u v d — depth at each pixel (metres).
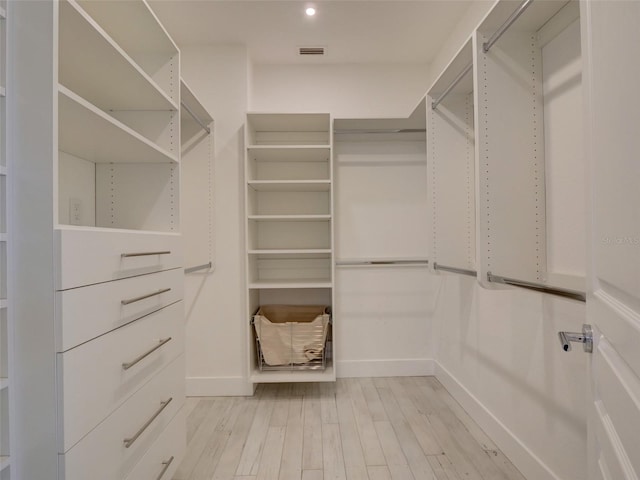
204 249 2.27
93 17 1.25
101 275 0.90
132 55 1.48
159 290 1.20
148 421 1.11
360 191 2.56
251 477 1.44
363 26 2.09
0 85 0.76
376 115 2.52
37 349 0.75
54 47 0.77
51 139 0.77
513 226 1.30
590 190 0.68
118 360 0.97
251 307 2.28
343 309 2.54
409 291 2.56
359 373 2.53
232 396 2.23
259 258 2.50
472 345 1.93
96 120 0.98
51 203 0.76
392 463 1.52
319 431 1.79
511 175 1.30
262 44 2.28
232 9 1.93
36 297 0.76
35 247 0.76
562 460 1.23
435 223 1.87
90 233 0.86
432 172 1.86
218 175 2.29
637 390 0.48
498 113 1.30
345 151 2.56
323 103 2.51
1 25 0.77
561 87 1.22
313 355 2.21
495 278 1.27
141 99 1.37
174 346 1.33
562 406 1.23
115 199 1.47
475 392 1.89
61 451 0.75
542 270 1.30
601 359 0.64
